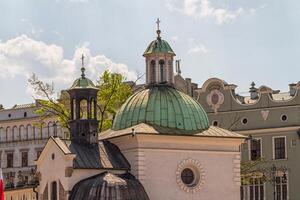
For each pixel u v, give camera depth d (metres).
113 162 66.50
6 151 152.25
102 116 90.25
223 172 69.81
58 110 92.69
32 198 94.50
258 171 112.31
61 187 64.50
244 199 113.00
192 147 68.44
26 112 150.62
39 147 147.25
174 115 69.00
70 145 66.19
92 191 61.72
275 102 113.00
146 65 73.56
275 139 112.50
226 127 116.12
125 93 92.00
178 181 67.50
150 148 66.56
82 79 69.19
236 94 122.50
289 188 110.69
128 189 62.59
